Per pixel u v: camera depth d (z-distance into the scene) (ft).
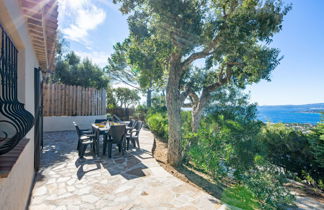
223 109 22.30
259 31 11.53
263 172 10.85
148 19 13.48
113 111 46.19
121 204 7.99
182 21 11.30
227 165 12.25
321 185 12.76
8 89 4.88
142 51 15.35
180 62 14.83
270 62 15.28
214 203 8.29
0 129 6.12
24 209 7.17
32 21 7.42
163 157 16.51
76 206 7.74
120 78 42.42
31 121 5.62
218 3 12.50
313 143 12.96
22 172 6.61
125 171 11.85
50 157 14.52
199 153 12.59
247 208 8.36
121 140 15.83
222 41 12.46
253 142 13.35
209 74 21.08
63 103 27.30
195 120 19.83
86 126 29.60
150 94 47.34
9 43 4.91
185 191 9.34
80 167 12.43
